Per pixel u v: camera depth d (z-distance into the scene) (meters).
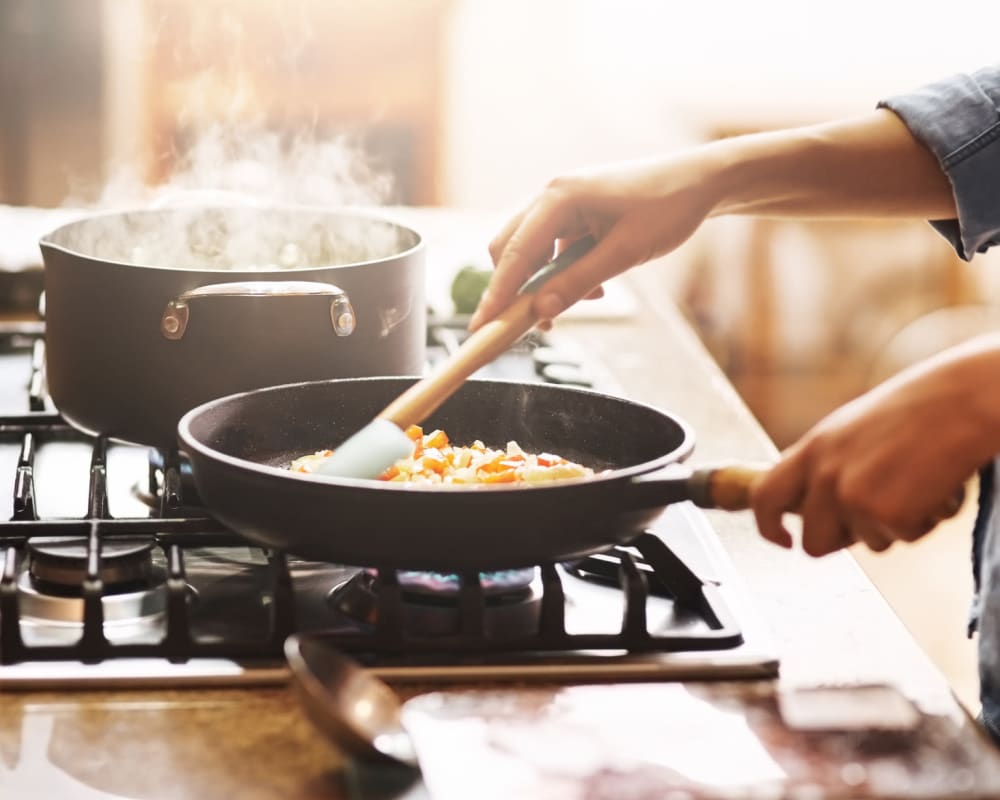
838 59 3.79
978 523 1.35
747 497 1.14
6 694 1.13
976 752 1.08
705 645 1.18
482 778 1.06
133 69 3.49
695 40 3.91
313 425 1.33
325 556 1.18
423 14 3.65
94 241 1.49
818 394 3.90
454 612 1.21
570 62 3.97
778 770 1.06
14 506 1.30
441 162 3.84
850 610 1.25
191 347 1.34
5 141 3.41
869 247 3.83
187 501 1.35
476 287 1.82
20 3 3.29
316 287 1.33
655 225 1.33
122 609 1.21
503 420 1.37
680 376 1.75
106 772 1.07
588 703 1.13
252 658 1.17
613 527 1.17
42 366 1.63
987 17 3.71
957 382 1.08
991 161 1.38
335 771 1.07
